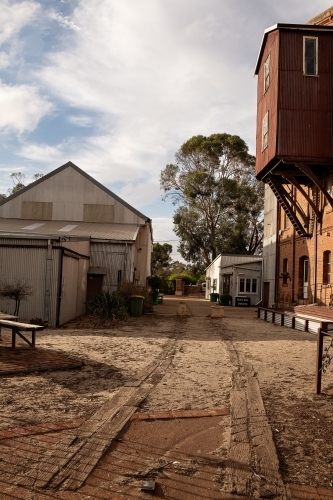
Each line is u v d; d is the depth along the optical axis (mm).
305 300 20094
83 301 20750
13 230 23188
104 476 3967
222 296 36875
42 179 28906
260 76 18891
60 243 15961
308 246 19969
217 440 4859
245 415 5633
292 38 16312
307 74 16172
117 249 22875
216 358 9625
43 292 15695
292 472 4141
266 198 28328
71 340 11695
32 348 9656
